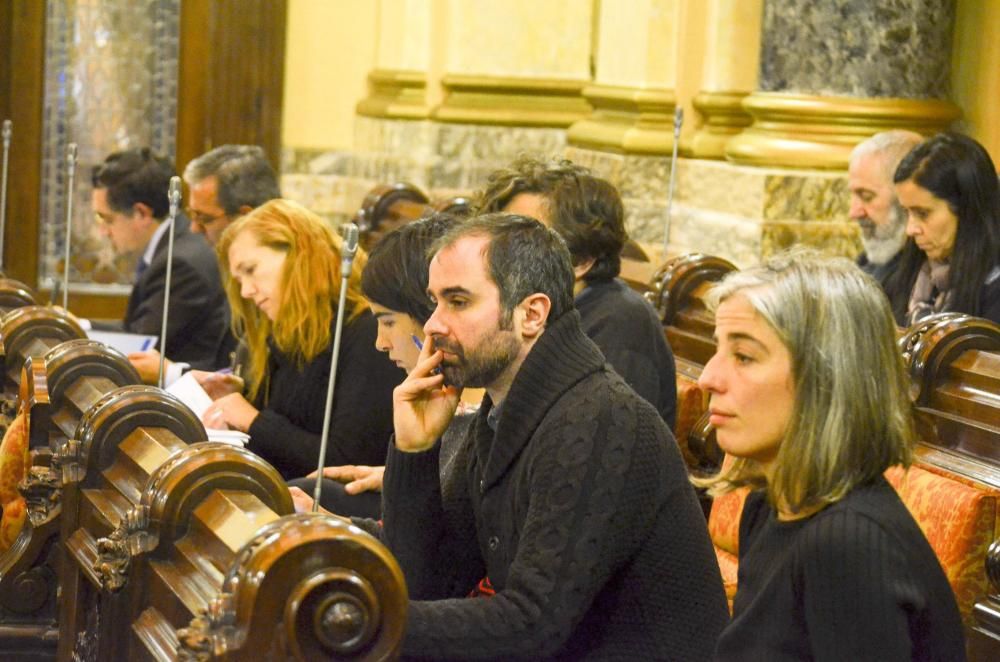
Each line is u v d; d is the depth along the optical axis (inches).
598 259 164.4
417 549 123.0
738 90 318.7
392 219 322.0
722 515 175.9
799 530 90.0
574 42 384.8
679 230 324.2
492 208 165.2
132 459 131.3
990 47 290.5
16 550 139.9
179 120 415.8
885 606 85.0
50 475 138.9
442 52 388.8
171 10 412.8
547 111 386.3
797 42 296.8
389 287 145.2
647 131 332.5
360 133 420.5
